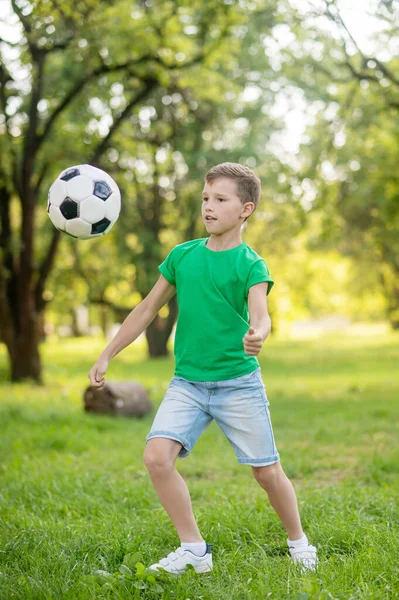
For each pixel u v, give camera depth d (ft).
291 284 130.00
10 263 55.11
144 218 79.97
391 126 55.98
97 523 14.75
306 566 11.53
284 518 11.96
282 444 27.55
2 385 53.72
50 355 101.45
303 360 85.56
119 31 45.14
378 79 45.91
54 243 56.49
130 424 33.12
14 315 55.98
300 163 58.59
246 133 72.95
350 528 13.58
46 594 10.46
